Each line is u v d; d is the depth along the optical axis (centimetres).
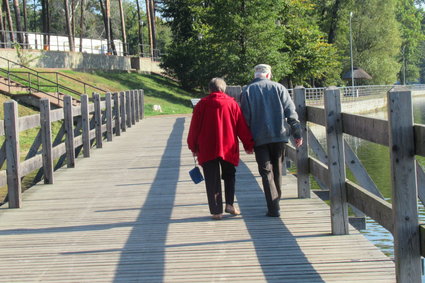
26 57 3428
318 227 560
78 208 709
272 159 606
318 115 609
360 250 482
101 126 1373
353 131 469
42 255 509
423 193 438
